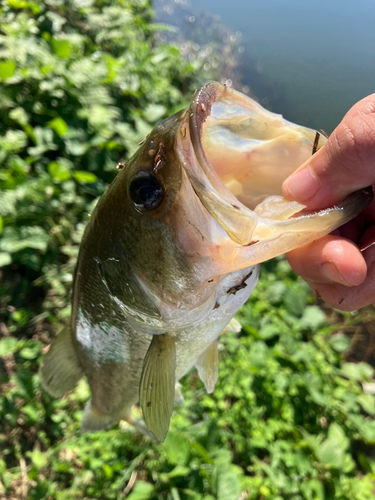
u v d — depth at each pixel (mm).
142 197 119
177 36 883
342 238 138
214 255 121
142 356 173
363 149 118
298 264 146
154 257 127
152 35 766
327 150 123
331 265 136
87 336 183
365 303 159
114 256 138
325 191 126
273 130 134
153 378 152
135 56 582
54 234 336
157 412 156
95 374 201
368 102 127
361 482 305
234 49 891
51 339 307
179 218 118
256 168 136
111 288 144
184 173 113
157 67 622
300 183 127
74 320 186
